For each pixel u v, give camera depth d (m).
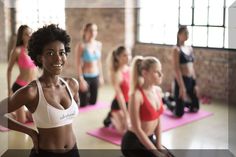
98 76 4.75
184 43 4.23
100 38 6.13
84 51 4.54
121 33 6.18
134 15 6.16
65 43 1.38
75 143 1.49
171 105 4.25
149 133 2.32
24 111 2.07
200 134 3.58
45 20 5.59
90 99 4.66
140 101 2.27
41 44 1.33
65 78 1.51
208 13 5.17
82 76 4.56
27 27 2.30
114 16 6.12
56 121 1.35
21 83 2.97
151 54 6.01
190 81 4.27
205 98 5.08
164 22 5.84
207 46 5.20
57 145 1.38
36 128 1.40
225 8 4.86
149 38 6.10
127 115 3.38
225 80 5.00
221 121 4.05
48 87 1.35
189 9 5.42
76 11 5.86
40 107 1.33
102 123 3.83
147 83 2.35
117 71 3.44
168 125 3.83
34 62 1.40
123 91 3.43
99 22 6.09
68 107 1.39
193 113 4.36
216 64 5.11
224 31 4.95
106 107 4.59
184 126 3.86
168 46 5.73
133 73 2.37
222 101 4.98
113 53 3.45
